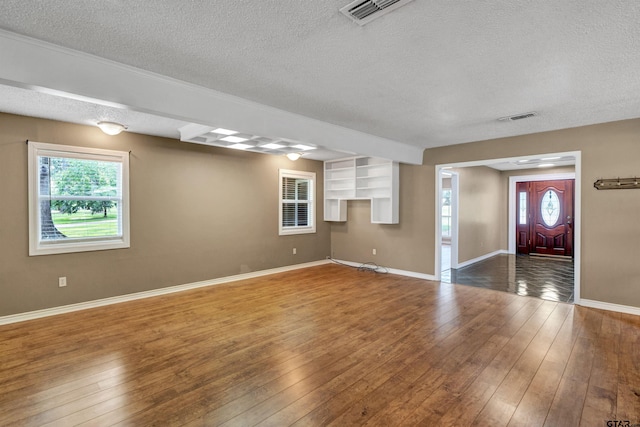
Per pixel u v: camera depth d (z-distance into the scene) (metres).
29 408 2.13
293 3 1.75
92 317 3.84
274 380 2.47
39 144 3.84
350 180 6.88
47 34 2.08
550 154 4.57
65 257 4.04
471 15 1.85
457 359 2.80
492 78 2.76
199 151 5.25
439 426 1.96
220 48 2.28
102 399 2.23
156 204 4.79
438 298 4.64
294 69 2.62
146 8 1.80
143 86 2.65
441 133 4.77
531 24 1.94
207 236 5.36
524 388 2.36
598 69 2.57
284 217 6.59
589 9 1.78
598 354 2.88
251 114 3.43
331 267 6.89
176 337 3.27
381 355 2.88
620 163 4.04
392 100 3.34
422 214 5.92
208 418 2.04
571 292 4.98
